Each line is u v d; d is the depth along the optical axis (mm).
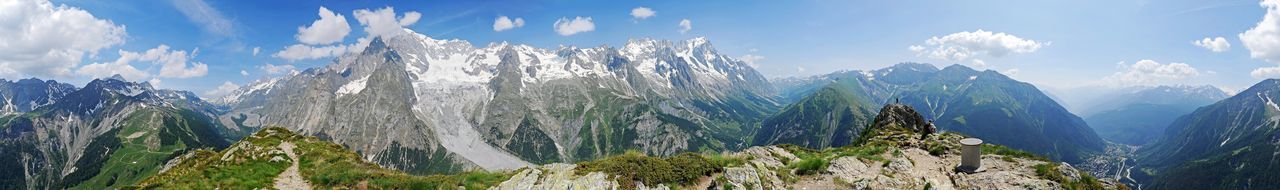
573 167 39938
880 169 40531
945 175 38938
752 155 45844
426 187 42750
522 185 38781
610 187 34469
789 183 37781
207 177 51719
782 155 49375
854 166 40375
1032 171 35469
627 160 38281
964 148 39312
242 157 59562
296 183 52750
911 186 35188
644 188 34875
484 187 41625
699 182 37031
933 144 55906
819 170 39219
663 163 38062
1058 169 34094
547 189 36312
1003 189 32625
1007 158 41156
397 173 52969
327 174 52906
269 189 50219
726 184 34906
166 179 51844
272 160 59875
